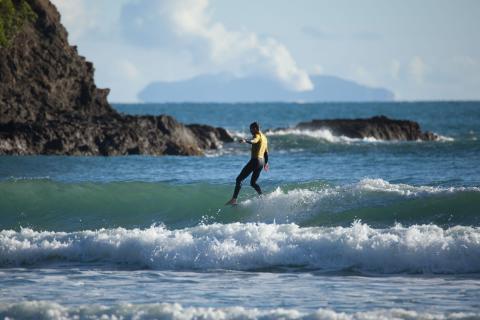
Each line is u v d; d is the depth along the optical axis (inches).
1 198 2844.5
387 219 2319.1
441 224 2229.3
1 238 2161.7
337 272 1863.9
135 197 2817.4
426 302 1534.2
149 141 5570.9
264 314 1413.6
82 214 2716.5
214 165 4488.2
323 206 2466.8
